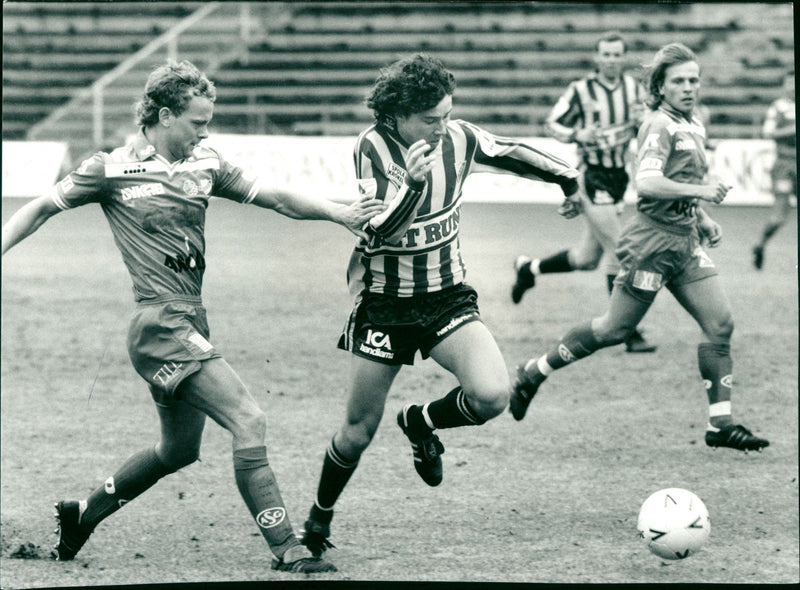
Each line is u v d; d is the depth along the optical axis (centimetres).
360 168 1495
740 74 8719
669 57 2045
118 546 1595
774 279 4472
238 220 6706
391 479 1953
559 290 4234
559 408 2484
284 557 1434
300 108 8681
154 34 9506
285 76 8944
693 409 2473
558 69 9094
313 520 1560
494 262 4853
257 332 3347
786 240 5831
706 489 1880
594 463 2050
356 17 9325
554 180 1580
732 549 1572
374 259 1503
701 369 2064
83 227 6331
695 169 2080
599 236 3116
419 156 1372
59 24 9469
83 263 4856
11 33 9400
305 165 6288
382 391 1513
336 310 3756
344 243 5625
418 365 2942
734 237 5922
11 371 2836
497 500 1823
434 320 1497
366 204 1452
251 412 1433
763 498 1827
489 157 1527
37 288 4150
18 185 6731
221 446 2200
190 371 1416
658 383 2731
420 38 9262
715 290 2066
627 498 1831
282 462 2062
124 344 3192
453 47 9212
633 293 2108
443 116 1434
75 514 1512
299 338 3266
